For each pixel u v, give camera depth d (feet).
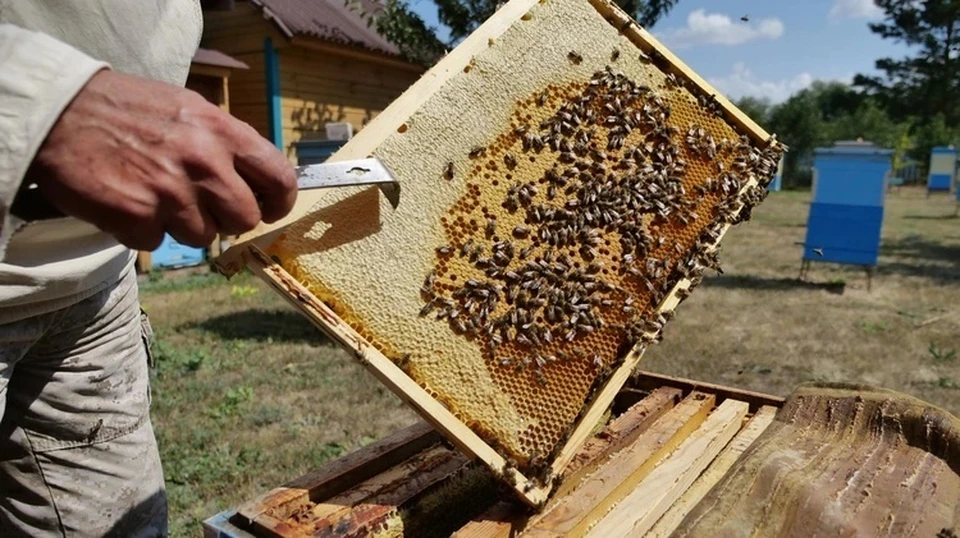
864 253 26.37
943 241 42.93
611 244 5.26
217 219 2.94
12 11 3.96
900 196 92.07
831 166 26.66
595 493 4.80
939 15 111.75
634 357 4.99
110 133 2.75
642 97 5.75
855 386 6.07
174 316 21.61
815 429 5.74
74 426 5.66
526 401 4.69
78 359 5.57
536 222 5.08
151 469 6.34
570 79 5.55
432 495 4.96
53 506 5.71
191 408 13.83
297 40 27.25
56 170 2.72
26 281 4.55
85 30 4.28
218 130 2.94
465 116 4.97
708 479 5.24
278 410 13.71
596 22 5.83
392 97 34.19
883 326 20.83
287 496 4.64
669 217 5.49
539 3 5.57
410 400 4.23
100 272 5.29
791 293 26.02
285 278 4.08
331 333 4.11
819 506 4.48
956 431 5.26
